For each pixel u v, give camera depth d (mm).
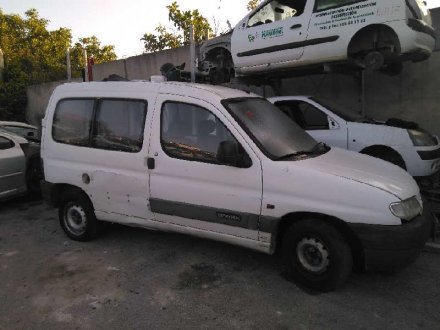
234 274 3955
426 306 3293
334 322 3102
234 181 3707
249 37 7289
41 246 4910
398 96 7918
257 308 3330
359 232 3248
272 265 4129
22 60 19438
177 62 11477
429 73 7566
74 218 5047
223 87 4500
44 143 5105
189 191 3953
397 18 5734
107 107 4578
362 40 6262
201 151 3904
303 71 7305
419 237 3227
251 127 3809
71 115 4867
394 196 3225
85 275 4043
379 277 3795
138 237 5062
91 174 4641
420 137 5602
